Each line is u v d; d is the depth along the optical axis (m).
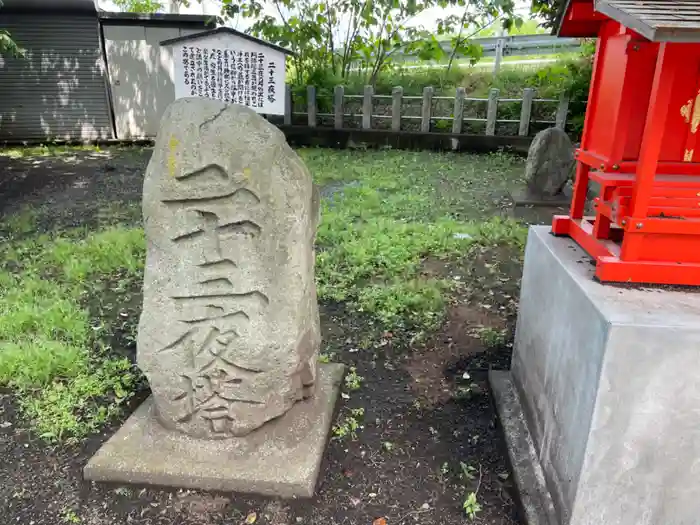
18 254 5.62
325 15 13.06
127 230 6.25
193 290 2.72
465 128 11.77
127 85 11.87
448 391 3.57
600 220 2.68
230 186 2.59
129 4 14.14
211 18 11.43
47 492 2.71
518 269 5.41
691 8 2.06
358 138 11.91
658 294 2.29
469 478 2.83
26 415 3.23
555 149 7.71
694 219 2.30
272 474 2.69
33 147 11.64
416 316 4.45
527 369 3.15
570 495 2.33
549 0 8.37
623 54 2.49
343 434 3.13
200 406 2.80
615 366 2.06
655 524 2.29
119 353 3.94
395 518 2.59
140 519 2.57
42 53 11.36
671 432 2.14
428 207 7.36
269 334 2.71
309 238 2.82
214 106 2.60
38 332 4.05
